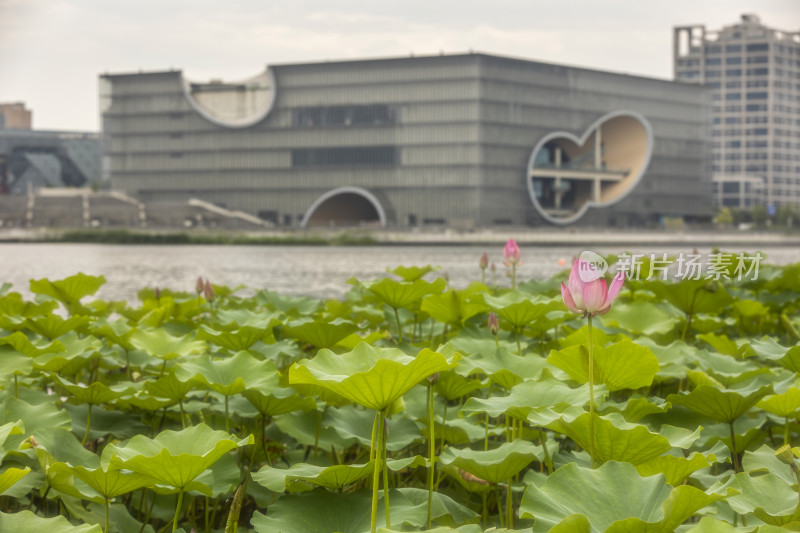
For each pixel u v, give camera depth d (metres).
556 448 3.87
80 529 2.74
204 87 107.94
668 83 110.38
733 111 186.12
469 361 4.61
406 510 3.19
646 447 3.22
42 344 5.55
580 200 115.19
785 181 185.88
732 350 5.61
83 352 5.11
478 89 95.00
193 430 3.45
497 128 96.62
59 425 3.91
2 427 3.24
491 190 96.12
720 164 187.12
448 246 91.06
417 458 3.57
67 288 7.64
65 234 92.75
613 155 113.62
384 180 98.81
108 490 3.28
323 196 101.25
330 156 101.06
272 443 4.67
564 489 2.88
